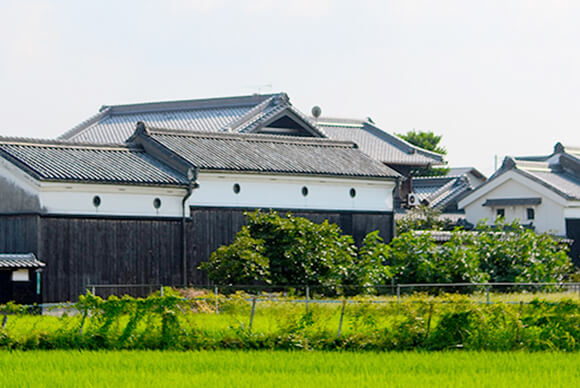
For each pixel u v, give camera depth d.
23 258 40.06
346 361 25.81
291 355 26.95
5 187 42.41
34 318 31.22
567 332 28.33
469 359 26.16
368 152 75.19
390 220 52.69
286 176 48.72
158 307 28.59
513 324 28.28
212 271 43.59
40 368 24.58
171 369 24.55
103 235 42.59
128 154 47.06
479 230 52.06
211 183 46.44
